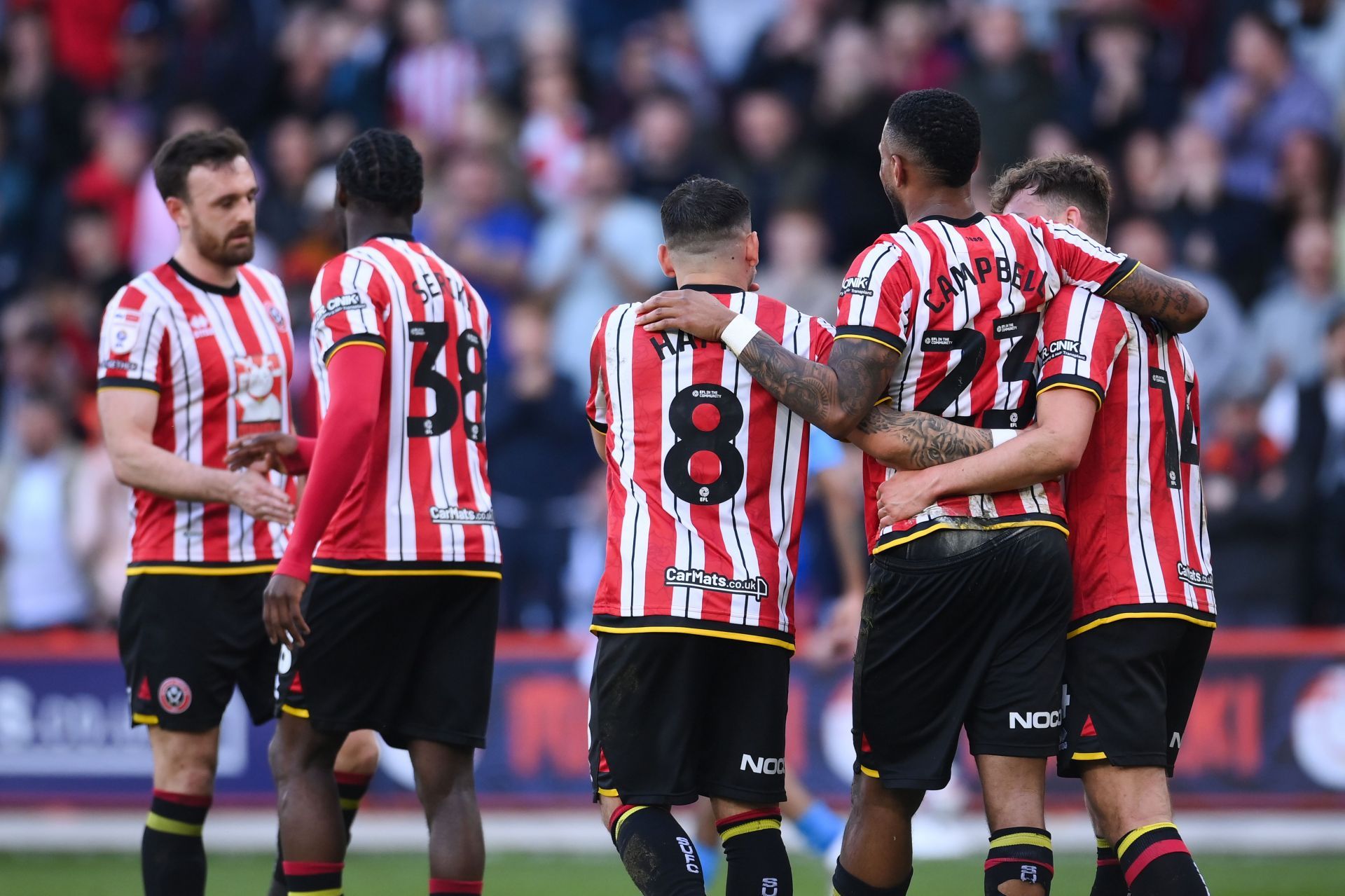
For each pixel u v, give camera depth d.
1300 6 40.19
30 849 27.80
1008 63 37.88
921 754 14.02
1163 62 39.25
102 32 45.69
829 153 39.03
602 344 14.36
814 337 14.33
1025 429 13.81
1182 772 27.25
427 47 42.03
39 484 33.75
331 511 14.61
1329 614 30.02
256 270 18.39
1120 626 13.88
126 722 29.02
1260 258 35.78
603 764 14.16
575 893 22.34
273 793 28.53
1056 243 14.27
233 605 17.08
